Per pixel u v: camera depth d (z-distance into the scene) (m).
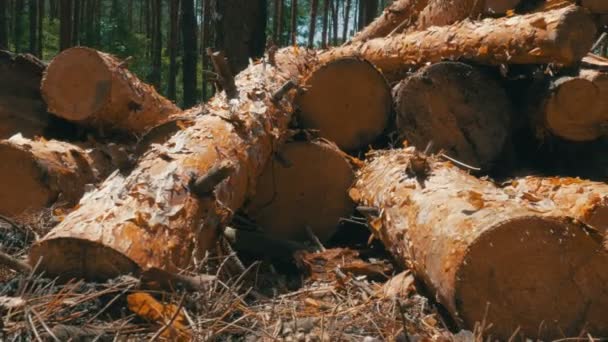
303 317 3.46
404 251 3.84
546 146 5.73
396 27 8.30
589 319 3.16
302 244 4.96
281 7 17.81
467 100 5.73
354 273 4.31
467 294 3.14
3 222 4.73
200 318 3.00
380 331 3.26
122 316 2.99
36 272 3.16
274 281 4.36
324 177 5.33
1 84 6.56
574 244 3.14
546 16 5.07
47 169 5.25
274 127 4.86
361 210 4.44
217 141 4.09
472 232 3.17
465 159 5.75
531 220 3.12
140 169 3.64
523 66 5.84
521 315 3.15
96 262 3.11
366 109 5.83
